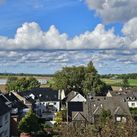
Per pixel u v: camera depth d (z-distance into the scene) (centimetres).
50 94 10181
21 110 7350
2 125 4759
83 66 12044
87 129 1750
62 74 11869
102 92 11669
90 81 11388
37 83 13475
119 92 11400
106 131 1574
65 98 10556
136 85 17525
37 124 5688
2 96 6962
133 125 1540
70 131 1891
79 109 7606
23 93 10069
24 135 5619
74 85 11738
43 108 9769
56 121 7125
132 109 10225
